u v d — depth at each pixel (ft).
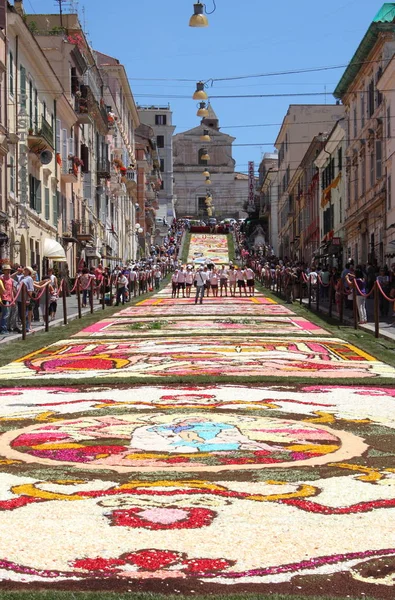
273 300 138.82
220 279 159.84
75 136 180.34
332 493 21.97
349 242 180.75
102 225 222.28
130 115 312.91
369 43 143.95
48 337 72.49
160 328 81.41
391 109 131.34
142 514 20.02
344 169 185.06
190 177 520.01
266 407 36.55
